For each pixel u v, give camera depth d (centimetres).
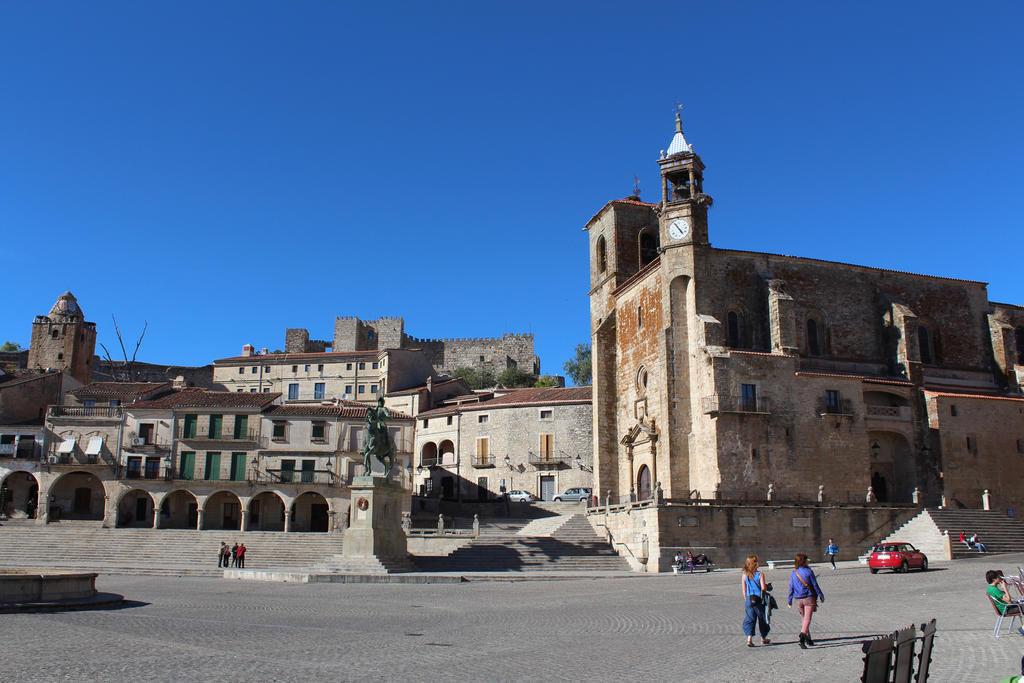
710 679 1487
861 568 4641
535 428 8350
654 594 3456
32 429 7406
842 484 5822
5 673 1427
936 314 7188
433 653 1786
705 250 6269
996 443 6300
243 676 1457
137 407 7450
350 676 1484
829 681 1459
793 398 5856
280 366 12575
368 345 15575
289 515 7169
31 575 2484
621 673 1550
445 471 8794
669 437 5988
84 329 11256
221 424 7419
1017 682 1063
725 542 5125
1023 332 7575
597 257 7919
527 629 2256
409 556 4916
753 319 6475
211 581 4331
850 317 6831
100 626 2111
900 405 6438
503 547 5312
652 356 6531
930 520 5366
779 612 2658
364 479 4691
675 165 6506
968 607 2664
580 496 7662
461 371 14500
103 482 7194
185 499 7462
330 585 4006
